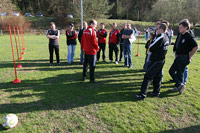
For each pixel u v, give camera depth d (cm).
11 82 496
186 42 393
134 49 1170
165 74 595
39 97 402
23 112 338
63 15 3672
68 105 368
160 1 3647
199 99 407
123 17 4928
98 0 3475
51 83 495
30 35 2533
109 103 381
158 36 370
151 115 337
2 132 280
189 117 333
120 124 306
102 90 450
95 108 358
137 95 405
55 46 675
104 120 317
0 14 2894
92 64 484
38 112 339
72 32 705
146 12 4666
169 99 407
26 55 924
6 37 2072
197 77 566
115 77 557
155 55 372
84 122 310
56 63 745
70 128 293
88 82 508
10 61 771
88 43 467
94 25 469
